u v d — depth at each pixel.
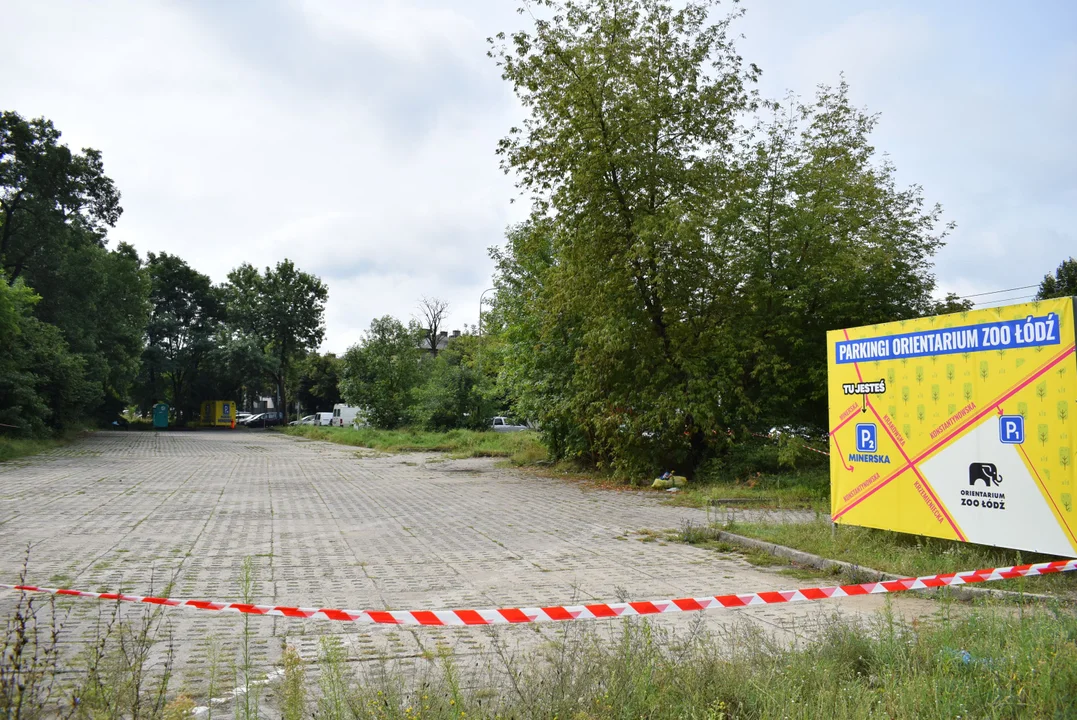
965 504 7.75
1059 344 7.02
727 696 3.80
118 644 5.12
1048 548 7.05
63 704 3.90
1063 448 6.97
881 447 8.66
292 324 79.94
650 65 18.53
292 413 93.94
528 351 23.25
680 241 17.11
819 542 8.77
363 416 49.12
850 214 17.92
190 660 4.92
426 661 4.84
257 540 10.09
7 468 21.11
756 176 18.41
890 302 18.17
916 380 8.29
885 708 3.52
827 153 18.28
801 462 17.61
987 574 6.13
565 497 15.74
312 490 17.12
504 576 7.81
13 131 39.56
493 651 5.08
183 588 7.17
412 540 10.21
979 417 7.65
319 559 8.77
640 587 7.26
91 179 43.06
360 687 3.89
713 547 9.59
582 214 18.42
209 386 77.25
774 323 17.92
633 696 3.70
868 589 5.51
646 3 18.55
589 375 18.94
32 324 32.72
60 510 12.56
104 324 48.97
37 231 41.00
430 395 42.84
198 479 19.30
